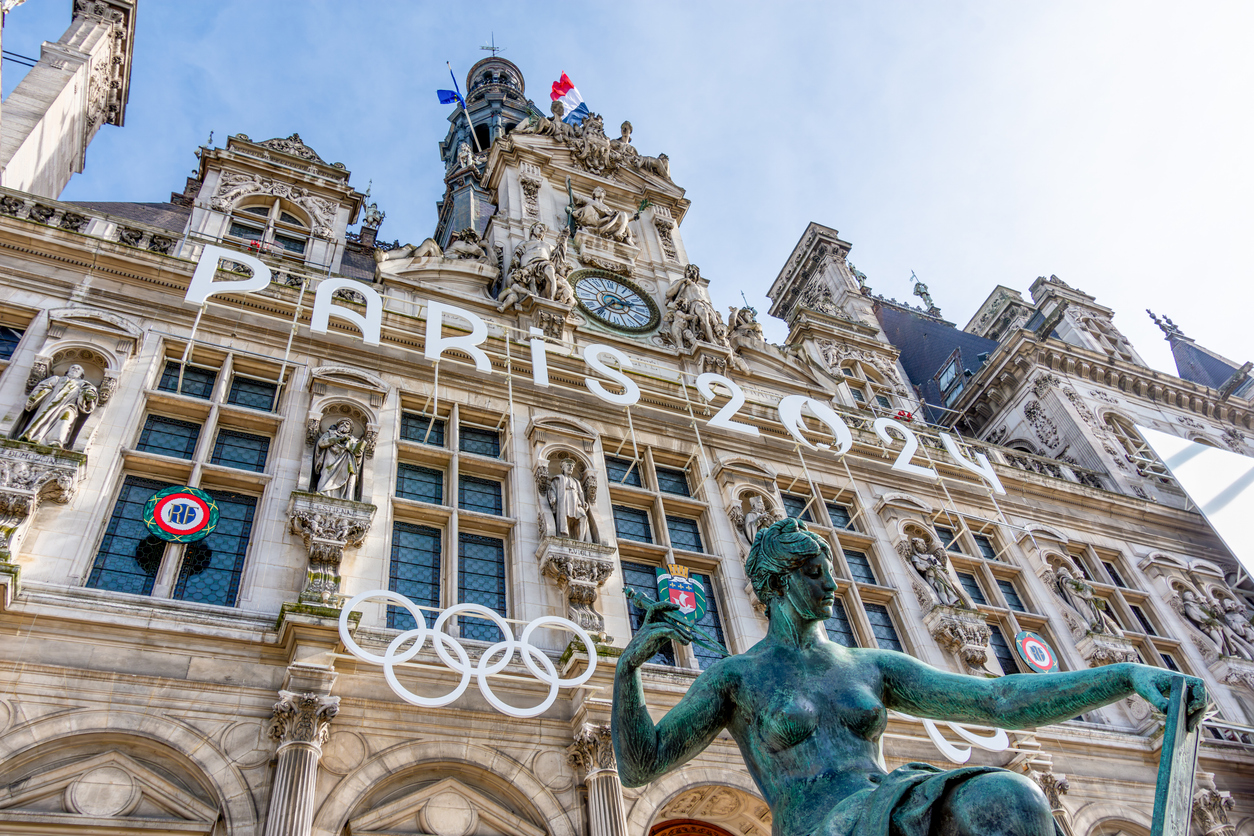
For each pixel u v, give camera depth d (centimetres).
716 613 1705
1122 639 2041
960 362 3931
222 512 1427
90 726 1070
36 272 1606
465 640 1364
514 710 1193
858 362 3055
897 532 2052
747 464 1998
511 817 1181
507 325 1980
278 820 1034
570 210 2605
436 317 1772
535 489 1689
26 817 978
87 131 2592
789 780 443
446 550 1546
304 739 1107
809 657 492
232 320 1711
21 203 1742
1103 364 3419
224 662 1191
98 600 1182
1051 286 4038
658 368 2217
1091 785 1675
